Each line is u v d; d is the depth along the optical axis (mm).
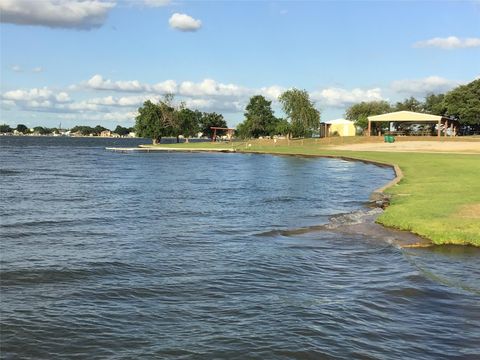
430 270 10531
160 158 64625
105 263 10969
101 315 7914
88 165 49406
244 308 8234
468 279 9922
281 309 8203
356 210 19312
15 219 16828
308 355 6566
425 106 128875
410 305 8477
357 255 11844
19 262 10992
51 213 18203
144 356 6508
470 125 102375
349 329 7430
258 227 15594
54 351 6664
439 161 41781
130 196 23797
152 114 110000
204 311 8102
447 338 7172
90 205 20500
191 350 6676
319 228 15227
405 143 76688
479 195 19656
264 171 40875
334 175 36250
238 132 125438
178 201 22047
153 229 15211
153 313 8008
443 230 13555
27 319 7715
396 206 17594
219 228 15422
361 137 86438
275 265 10906
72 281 9688
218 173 38969
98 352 6633
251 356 6523
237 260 11336
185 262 11141
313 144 87562
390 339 7113
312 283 9656
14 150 90000
